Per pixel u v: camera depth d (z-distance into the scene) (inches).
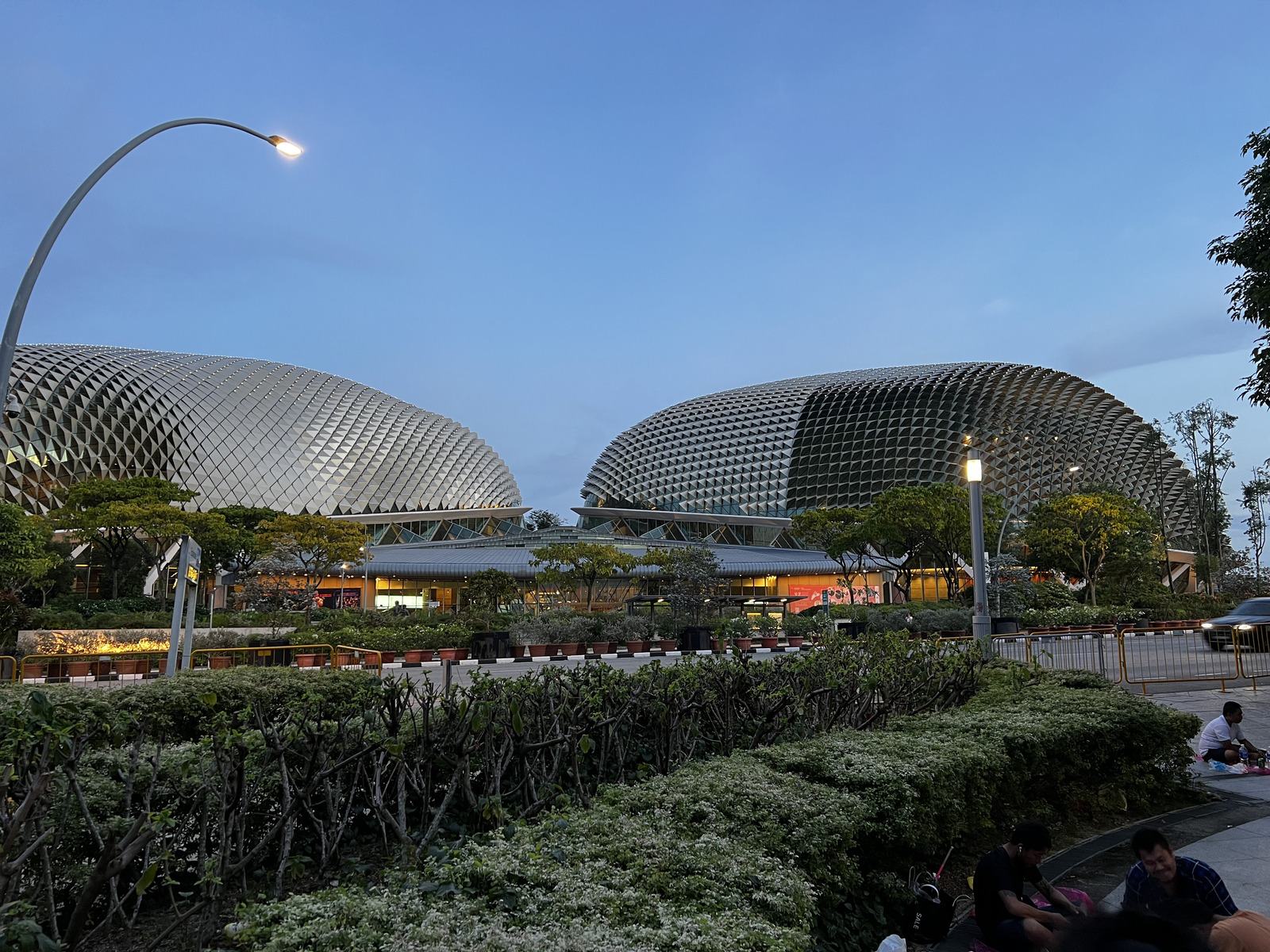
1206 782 408.8
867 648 443.2
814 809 201.2
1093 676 457.1
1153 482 3831.2
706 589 1617.9
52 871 184.7
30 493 2677.2
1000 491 3356.3
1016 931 195.8
